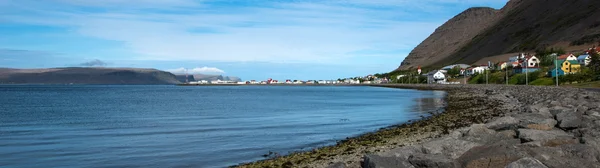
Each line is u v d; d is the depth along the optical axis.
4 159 19.27
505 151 11.98
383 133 25.30
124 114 46.19
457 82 178.12
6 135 28.14
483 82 158.75
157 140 24.92
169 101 76.38
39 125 34.97
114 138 26.11
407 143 20.50
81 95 112.19
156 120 38.34
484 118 31.91
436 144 14.51
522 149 12.45
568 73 112.31
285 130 29.34
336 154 18.14
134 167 17.45
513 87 92.31
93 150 21.53
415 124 30.09
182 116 42.47
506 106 44.00
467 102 55.78
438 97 75.94
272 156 19.30
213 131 29.12
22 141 25.05
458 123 29.41
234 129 30.23
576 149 12.51
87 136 27.28
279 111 48.16
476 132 17.56
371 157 12.66
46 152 21.03
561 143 14.34
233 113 45.69
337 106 56.12
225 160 18.62
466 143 14.70
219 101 74.25
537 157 11.84
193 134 27.56
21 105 65.56
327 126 31.64
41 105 65.44
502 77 150.38
